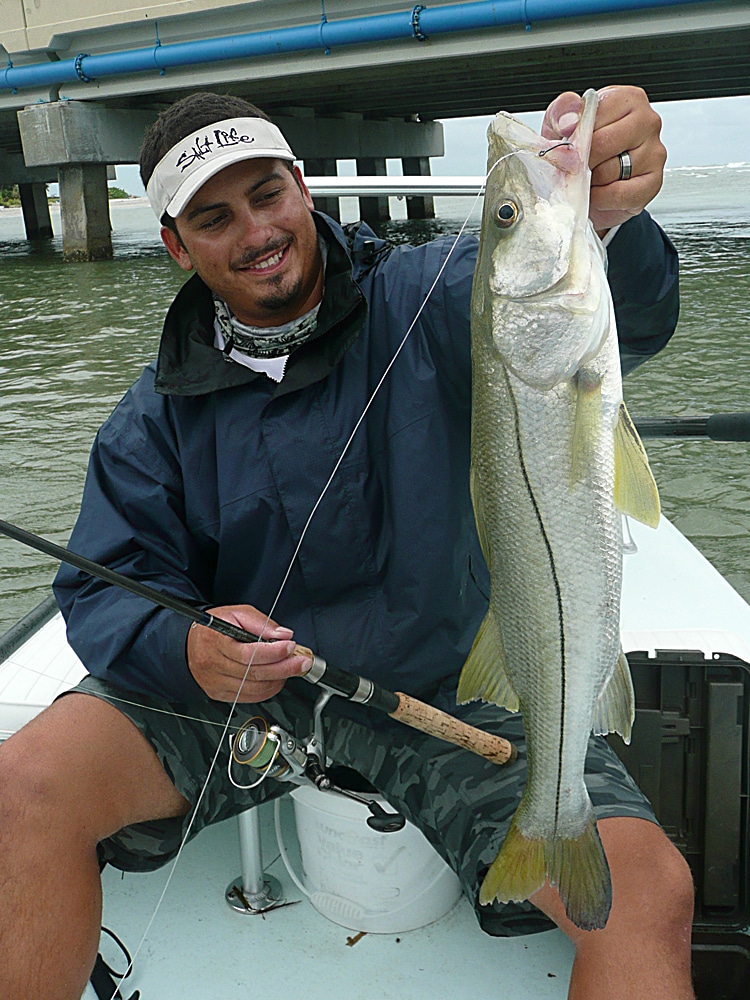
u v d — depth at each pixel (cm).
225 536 196
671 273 167
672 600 240
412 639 191
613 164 138
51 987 156
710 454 600
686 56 1589
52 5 1820
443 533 187
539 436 138
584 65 1702
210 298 207
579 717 143
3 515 557
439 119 2930
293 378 190
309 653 175
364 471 191
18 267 2000
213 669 177
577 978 154
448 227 2302
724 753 192
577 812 147
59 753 173
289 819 239
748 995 195
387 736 196
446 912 205
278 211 187
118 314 1259
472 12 1402
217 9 1641
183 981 191
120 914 210
